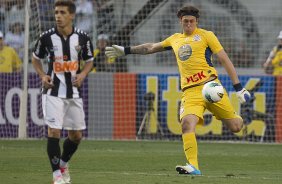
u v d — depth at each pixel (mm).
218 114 25875
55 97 23062
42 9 48469
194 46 25531
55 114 22828
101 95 44875
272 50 47094
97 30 51688
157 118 44656
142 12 51844
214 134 44250
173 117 44469
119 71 48125
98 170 27812
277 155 36219
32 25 47625
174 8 52344
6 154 34531
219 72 48219
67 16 23219
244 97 25078
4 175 25047
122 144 41594
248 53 49906
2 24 50125
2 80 44938
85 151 37000
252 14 53344
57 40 23328
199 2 53188
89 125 45000
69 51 23375
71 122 23625
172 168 28938
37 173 25875
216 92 24750
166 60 51062
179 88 44344
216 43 25422
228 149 39375
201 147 40469
